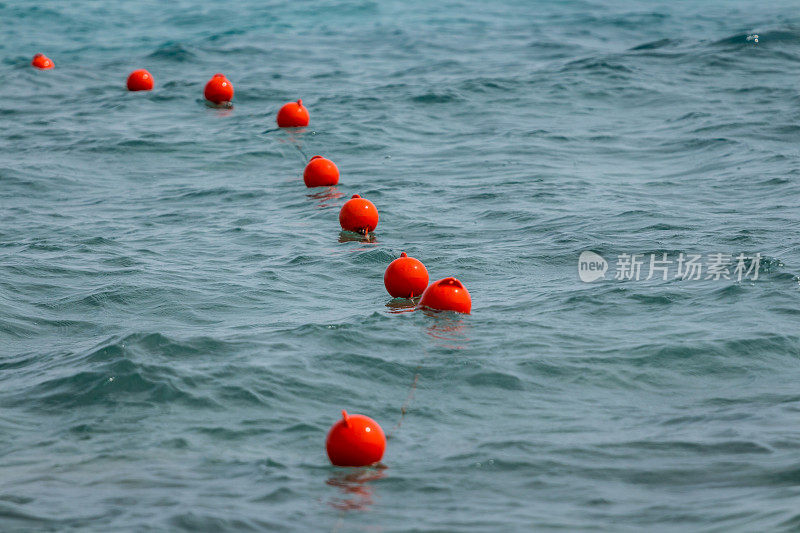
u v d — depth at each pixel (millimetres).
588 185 29562
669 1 83562
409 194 29172
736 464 12008
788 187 28062
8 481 12023
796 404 14039
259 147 36125
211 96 45250
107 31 70875
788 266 20422
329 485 11828
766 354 15984
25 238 25219
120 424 13789
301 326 17734
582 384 15109
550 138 36750
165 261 22844
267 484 11852
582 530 10430
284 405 14406
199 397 14570
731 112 39656
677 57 51500
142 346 16484
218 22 74375
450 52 58531
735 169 30828
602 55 52844
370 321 17969
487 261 22203
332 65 54719
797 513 10383
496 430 13523
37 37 67812
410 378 15414
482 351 16406
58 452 12930
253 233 25297
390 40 64062
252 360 15953
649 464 12188
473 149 35406
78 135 38531
